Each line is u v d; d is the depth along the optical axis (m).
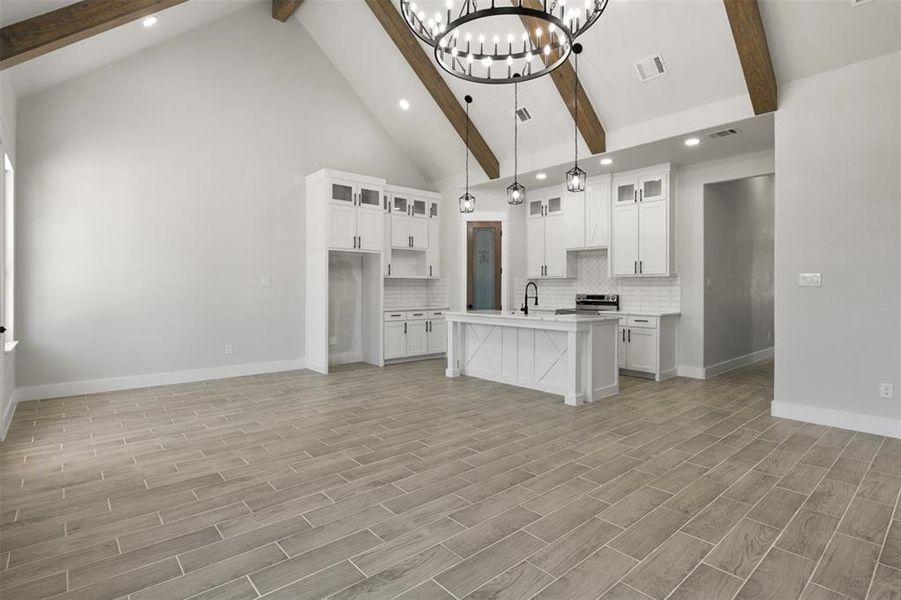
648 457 3.25
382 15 5.58
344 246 6.44
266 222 6.31
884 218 3.69
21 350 4.69
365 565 2.01
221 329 5.95
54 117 4.84
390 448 3.44
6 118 3.97
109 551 2.12
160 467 3.09
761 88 4.14
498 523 2.36
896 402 3.67
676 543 2.18
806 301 4.08
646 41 4.59
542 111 5.92
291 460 3.21
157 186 5.46
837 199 3.90
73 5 3.66
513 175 6.77
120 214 5.23
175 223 5.59
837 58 3.83
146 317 5.41
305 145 6.68
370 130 7.40
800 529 2.30
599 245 6.73
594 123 5.47
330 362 7.03
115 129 5.20
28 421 4.07
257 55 6.25
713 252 6.22
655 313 6.02
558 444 3.52
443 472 3.01
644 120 5.27
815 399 4.05
